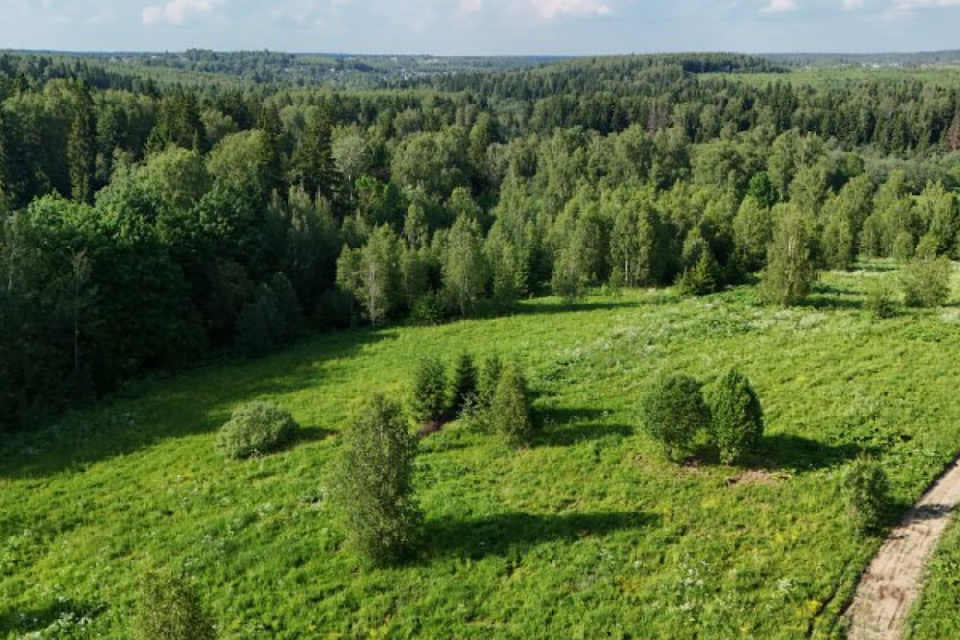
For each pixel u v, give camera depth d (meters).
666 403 29.25
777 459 29.16
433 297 62.78
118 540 27.16
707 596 21.64
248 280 61.16
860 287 58.94
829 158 134.88
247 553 25.39
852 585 21.58
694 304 57.97
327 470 31.88
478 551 24.70
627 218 72.19
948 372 35.94
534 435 33.72
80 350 47.09
